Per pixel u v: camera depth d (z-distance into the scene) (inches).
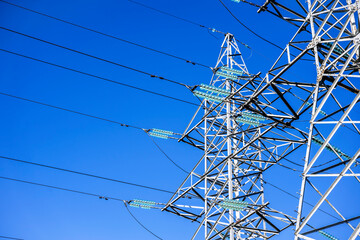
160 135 1021.8
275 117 824.9
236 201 808.3
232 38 1087.6
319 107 604.4
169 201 977.5
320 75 652.7
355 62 682.2
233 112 957.8
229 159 902.4
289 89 782.5
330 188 528.4
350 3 700.7
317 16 735.7
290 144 909.8
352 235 471.2
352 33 703.1
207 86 864.3
